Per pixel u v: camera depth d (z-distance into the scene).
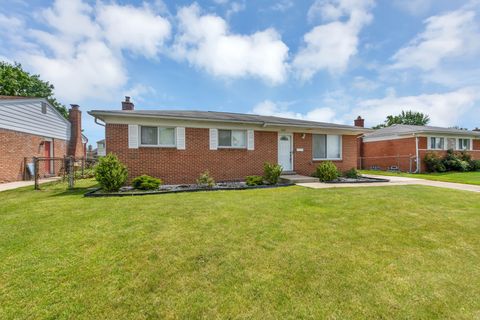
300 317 2.08
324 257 3.15
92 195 6.98
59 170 16.31
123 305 2.22
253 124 10.77
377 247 3.47
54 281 2.56
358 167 22.00
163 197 6.68
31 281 2.55
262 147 11.19
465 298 2.35
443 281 2.64
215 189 8.27
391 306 2.22
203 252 3.24
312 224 4.40
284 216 4.85
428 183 10.49
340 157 12.89
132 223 4.31
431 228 4.26
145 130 9.35
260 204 5.79
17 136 12.32
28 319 2.04
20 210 5.23
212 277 2.67
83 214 4.87
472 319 2.07
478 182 10.77
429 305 2.25
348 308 2.20
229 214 4.92
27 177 13.02
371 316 2.10
